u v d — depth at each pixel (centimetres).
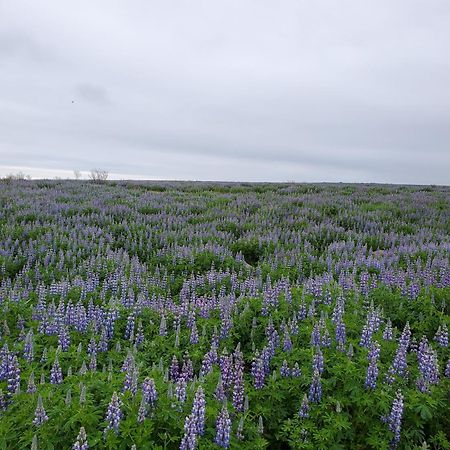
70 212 2230
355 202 2992
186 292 1096
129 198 2855
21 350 705
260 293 1008
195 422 473
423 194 3581
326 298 916
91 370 599
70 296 1007
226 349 748
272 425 589
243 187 4291
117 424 470
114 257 1375
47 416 475
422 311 884
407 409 585
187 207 2538
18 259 1396
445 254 1422
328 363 653
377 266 1291
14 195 2686
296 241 1716
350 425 570
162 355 747
